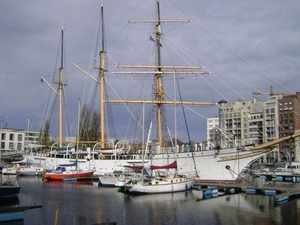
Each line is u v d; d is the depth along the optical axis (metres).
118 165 79.06
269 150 61.88
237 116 177.50
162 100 80.81
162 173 65.06
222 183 61.12
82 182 76.12
